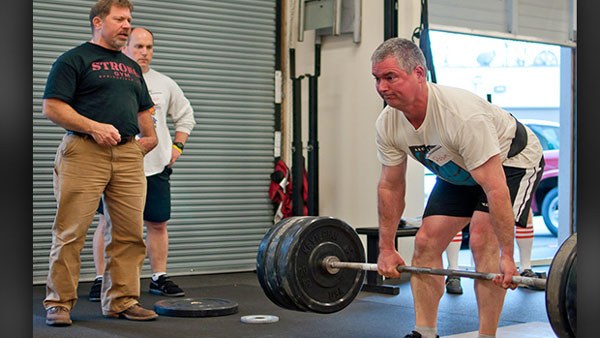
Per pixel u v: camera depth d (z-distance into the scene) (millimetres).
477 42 8734
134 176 4125
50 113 3885
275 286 3211
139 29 4977
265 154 6625
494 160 2877
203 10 6281
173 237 6195
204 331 4000
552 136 8586
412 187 6207
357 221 6438
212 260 6379
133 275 4258
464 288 5605
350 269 3324
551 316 2518
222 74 6395
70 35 5777
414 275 3268
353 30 6371
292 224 3258
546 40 6914
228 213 6445
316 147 6492
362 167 6387
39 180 5676
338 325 4234
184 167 6234
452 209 3246
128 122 4051
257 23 6543
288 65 6676
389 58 2879
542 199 8508
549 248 7828
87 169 3969
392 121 3135
